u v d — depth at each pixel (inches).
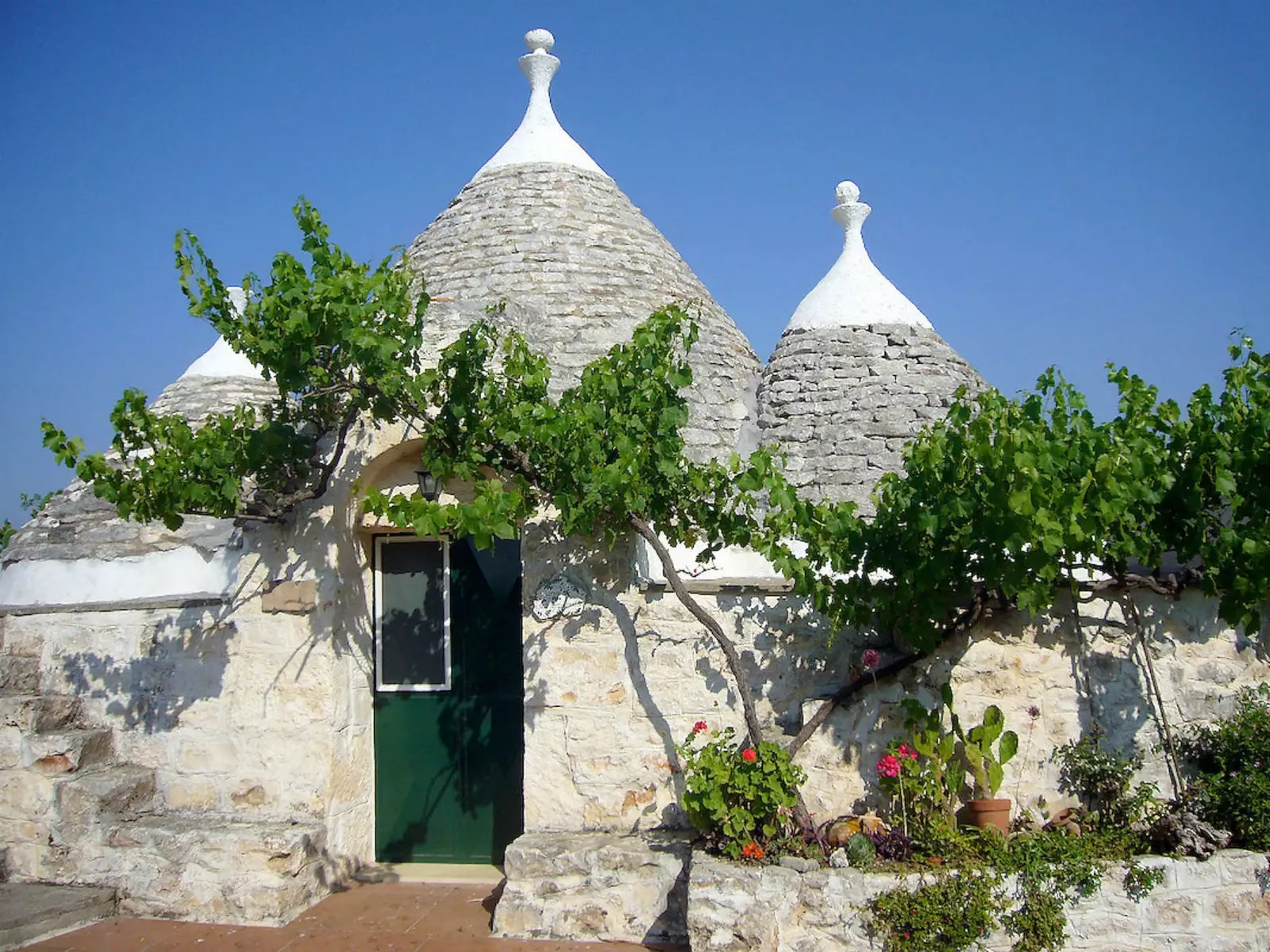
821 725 306.0
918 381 390.3
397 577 370.9
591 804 320.8
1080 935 267.7
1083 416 284.0
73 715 360.8
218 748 347.3
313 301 279.9
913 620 287.3
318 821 336.8
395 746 367.9
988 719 291.4
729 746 307.3
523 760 340.2
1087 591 304.0
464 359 295.6
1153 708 305.3
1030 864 268.2
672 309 301.7
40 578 382.9
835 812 302.5
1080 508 259.8
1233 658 307.9
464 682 365.7
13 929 302.2
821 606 291.3
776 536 294.7
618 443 283.3
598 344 388.5
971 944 263.9
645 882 298.7
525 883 303.9
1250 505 281.4
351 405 307.1
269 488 323.3
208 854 323.0
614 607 325.4
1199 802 288.8
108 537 382.3
